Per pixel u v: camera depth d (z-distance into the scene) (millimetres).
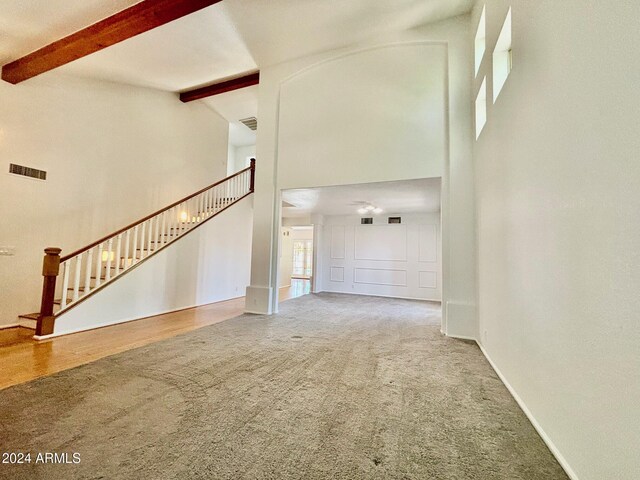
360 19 3887
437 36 3988
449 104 3869
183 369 2547
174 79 5340
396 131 4195
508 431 1704
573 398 1342
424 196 5344
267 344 3320
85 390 2125
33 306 4059
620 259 1048
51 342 3307
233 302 6273
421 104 4082
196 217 5996
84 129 4727
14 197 3908
